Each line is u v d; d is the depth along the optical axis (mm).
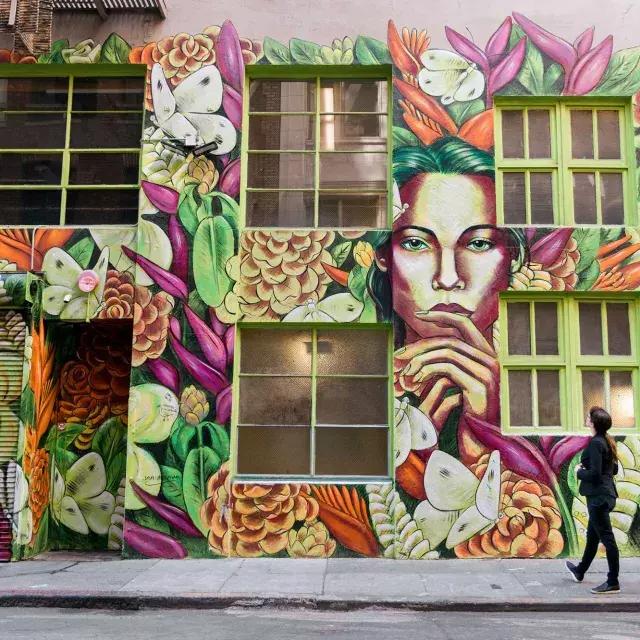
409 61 10445
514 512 9641
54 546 10438
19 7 10578
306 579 8398
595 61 10414
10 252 10375
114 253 10328
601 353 10117
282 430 10102
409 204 10164
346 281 10148
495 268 10055
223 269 10133
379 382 10156
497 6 10531
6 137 10828
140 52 10562
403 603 7469
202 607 7594
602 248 10086
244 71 10602
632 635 6371
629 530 9633
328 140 10703
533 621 6961
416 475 9703
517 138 10562
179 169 10336
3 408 9602
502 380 10031
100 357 10820
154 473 9789
